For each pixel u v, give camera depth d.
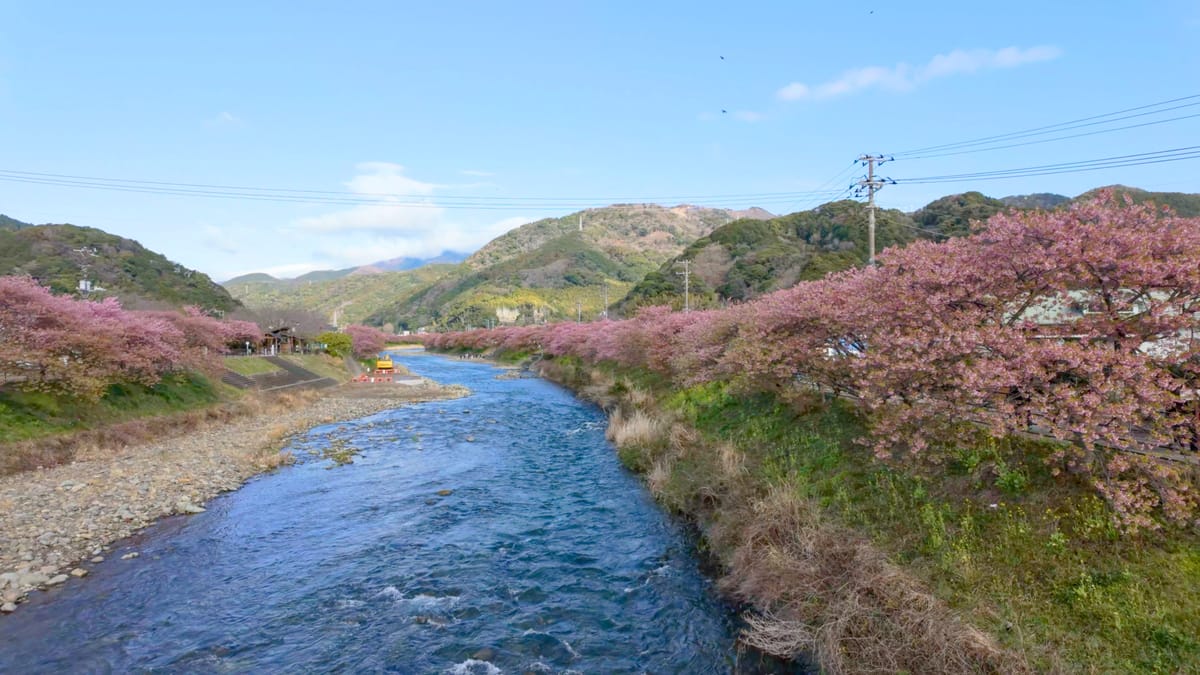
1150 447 8.86
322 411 34.81
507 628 9.59
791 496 11.71
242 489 17.77
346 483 18.50
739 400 20.16
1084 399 7.59
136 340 26.03
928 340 9.77
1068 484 8.88
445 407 36.75
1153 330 8.02
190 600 10.49
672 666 8.48
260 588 11.02
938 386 10.16
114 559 12.26
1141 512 7.40
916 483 10.78
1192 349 7.57
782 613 8.96
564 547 13.01
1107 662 6.33
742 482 13.70
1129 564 7.36
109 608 10.14
